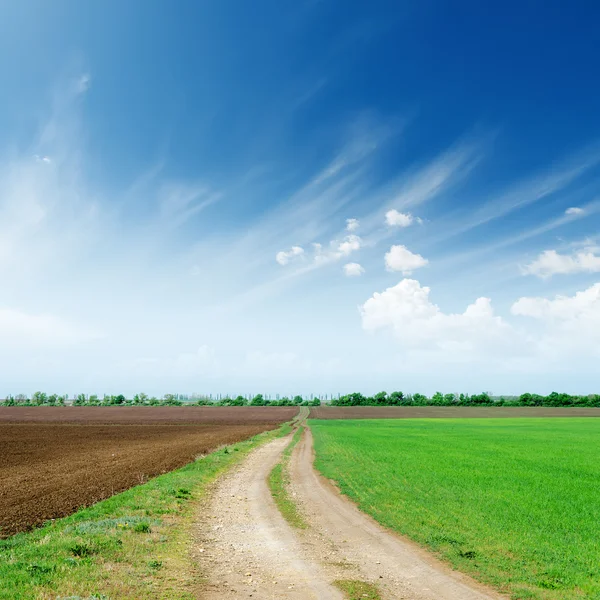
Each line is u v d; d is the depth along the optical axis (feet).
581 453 144.46
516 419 430.20
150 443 179.63
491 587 40.04
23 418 418.92
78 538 47.52
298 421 400.67
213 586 38.93
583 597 38.14
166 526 56.49
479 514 64.18
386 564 45.37
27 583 36.01
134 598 35.01
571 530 57.36
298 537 54.44
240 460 125.59
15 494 76.13
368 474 98.27
